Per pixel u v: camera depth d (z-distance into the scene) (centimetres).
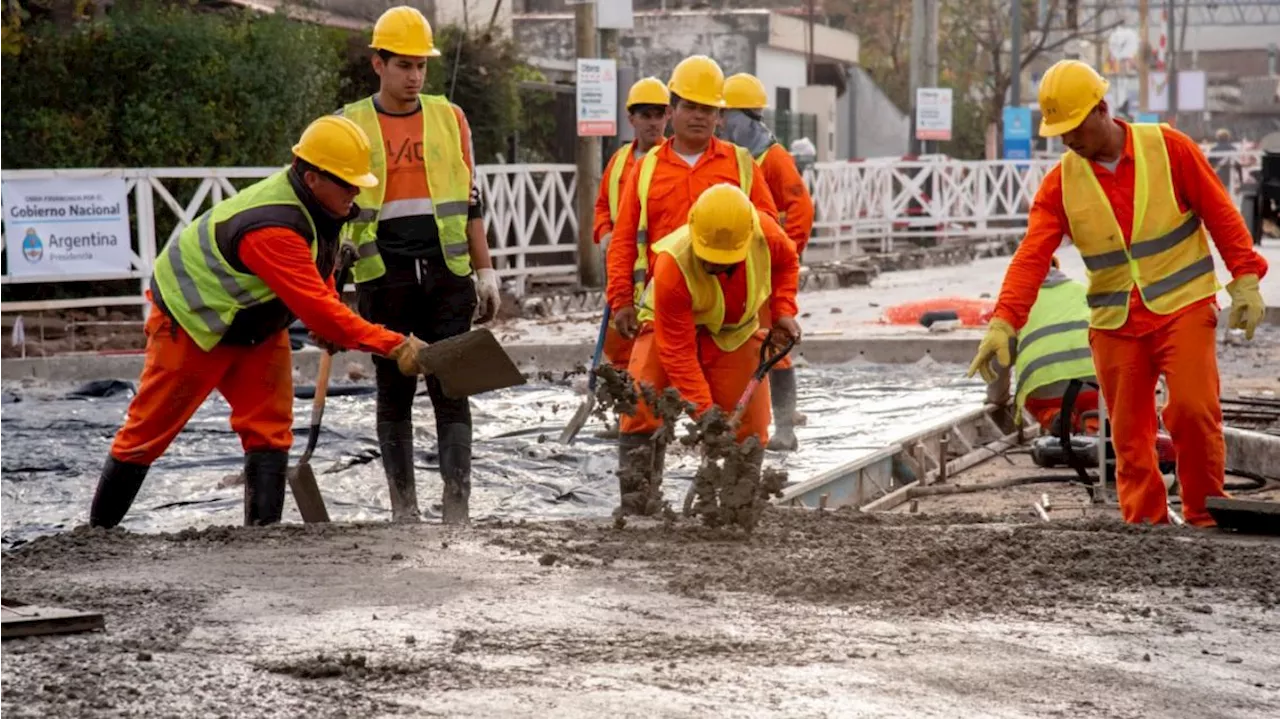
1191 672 973
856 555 1254
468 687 898
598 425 2308
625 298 1745
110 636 999
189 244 1413
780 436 2073
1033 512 1878
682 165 1752
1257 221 4672
